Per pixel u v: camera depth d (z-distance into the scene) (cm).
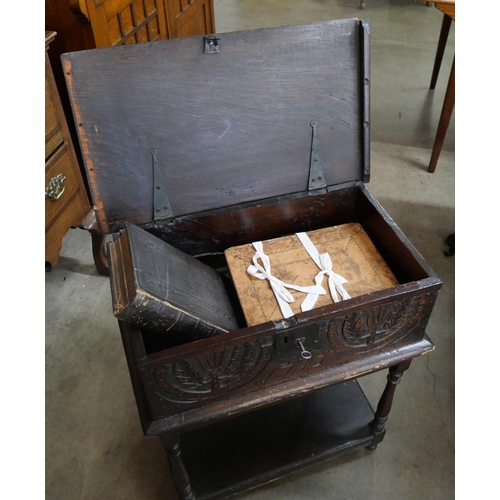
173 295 91
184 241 119
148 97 103
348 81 114
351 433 130
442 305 176
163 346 105
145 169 108
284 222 125
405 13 389
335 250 115
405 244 105
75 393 153
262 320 100
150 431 89
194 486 119
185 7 216
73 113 99
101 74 99
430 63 325
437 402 148
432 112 281
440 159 247
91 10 145
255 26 374
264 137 114
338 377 99
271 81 109
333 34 109
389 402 119
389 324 96
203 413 93
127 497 130
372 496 128
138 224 111
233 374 90
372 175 238
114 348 165
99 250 179
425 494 128
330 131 117
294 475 132
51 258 149
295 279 108
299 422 133
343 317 90
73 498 130
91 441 142
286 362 93
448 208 218
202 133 109
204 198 114
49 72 135
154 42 101
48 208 143
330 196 122
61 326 172
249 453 126
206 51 104
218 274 118
